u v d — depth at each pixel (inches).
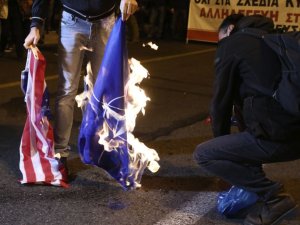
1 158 168.6
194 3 556.1
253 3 511.8
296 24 486.0
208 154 123.4
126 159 143.6
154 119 230.5
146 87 304.5
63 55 145.6
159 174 161.2
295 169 171.5
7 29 380.8
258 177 121.7
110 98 136.2
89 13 140.8
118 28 133.0
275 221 122.7
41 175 146.8
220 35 127.2
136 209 136.3
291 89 106.7
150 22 614.9
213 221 132.0
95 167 163.2
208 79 343.9
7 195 140.3
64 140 150.6
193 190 150.5
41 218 128.4
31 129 145.0
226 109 120.7
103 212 133.4
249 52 114.0
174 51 489.1
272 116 112.1
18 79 301.9
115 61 133.6
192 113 247.1
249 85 115.0
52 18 541.3
